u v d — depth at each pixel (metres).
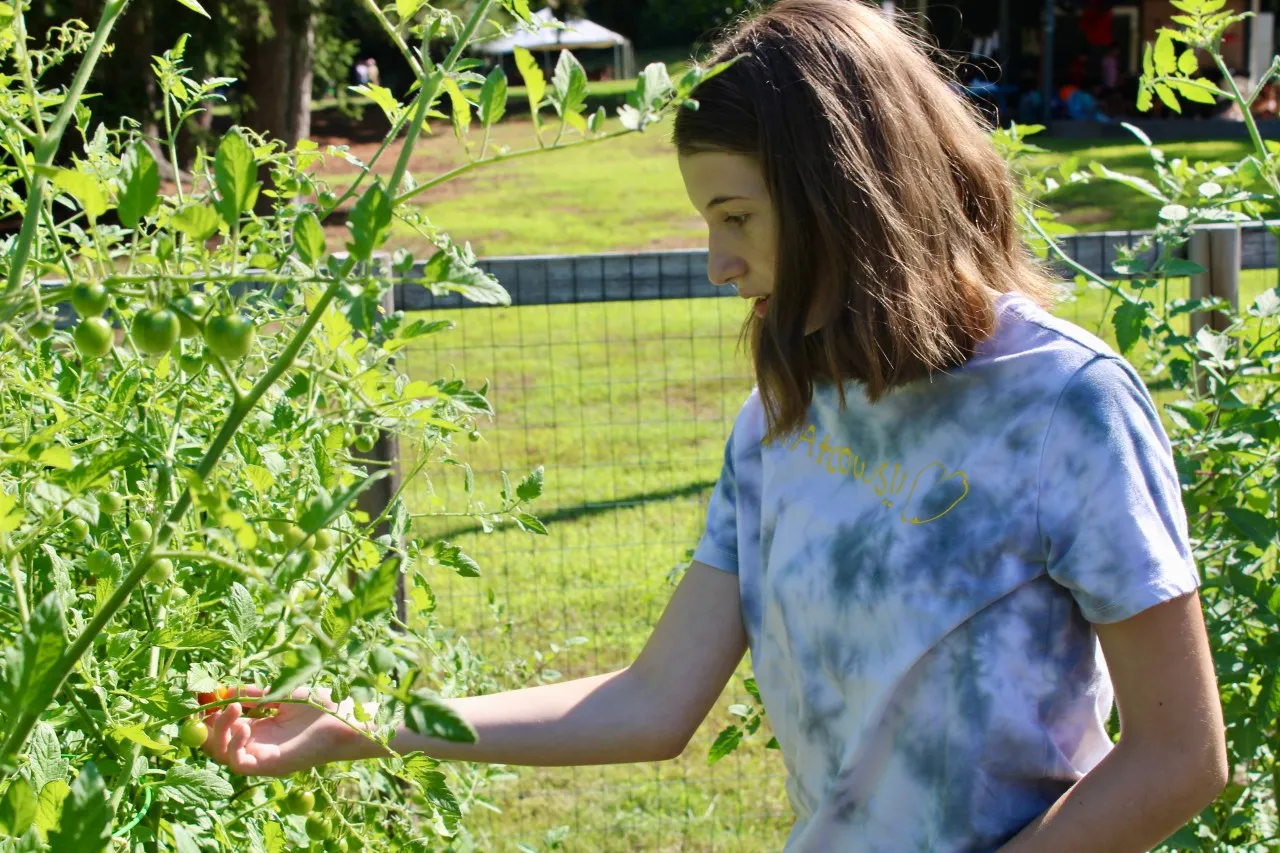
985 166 1.53
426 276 0.94
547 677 3.01
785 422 1.51
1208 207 2.54
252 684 1.43
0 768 0.92
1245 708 2.22
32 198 1.01
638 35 40.19
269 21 14.34
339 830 1.62
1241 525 2.19
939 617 1.36
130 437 1.32
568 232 15.98
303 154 1.77
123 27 11.79
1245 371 2.38
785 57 1.41
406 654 0.97
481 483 6.34
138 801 1.33
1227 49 23.44
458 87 1.13
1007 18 25.64
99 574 1.29
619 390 8.23
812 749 1.50
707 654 1.65
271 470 1.56
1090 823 1.27
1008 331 1.41
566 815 3.56
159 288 0.93
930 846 1.38
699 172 1.46
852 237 1.38
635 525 5.79
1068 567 1.31
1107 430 1.31
